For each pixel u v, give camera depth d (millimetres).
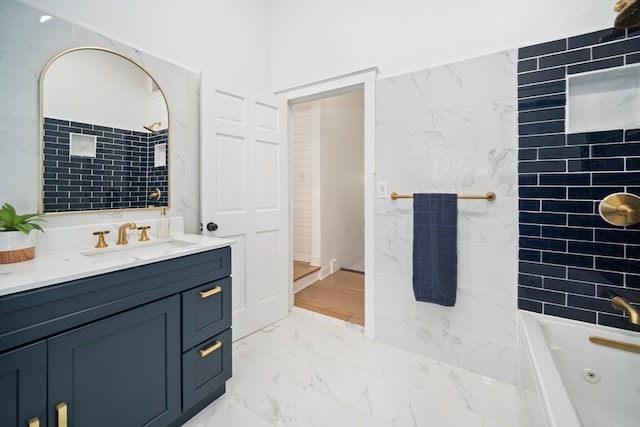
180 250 1294
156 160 1743
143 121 1680
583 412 1227
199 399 1352
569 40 1396
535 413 1049
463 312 1701
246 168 2084
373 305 2018
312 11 2266
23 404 828
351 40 2076
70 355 923
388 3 1918
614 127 1318
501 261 1588
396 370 1701
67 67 1385
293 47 2367
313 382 1599
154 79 1719
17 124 1237
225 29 2137
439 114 1736
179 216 1860
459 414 1368
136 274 1101
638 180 1276
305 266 3344
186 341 1294
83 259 1135
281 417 1354
